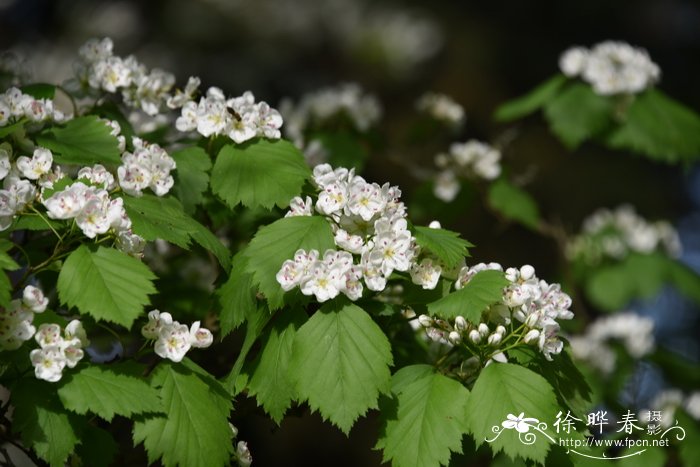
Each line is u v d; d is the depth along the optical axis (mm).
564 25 17297
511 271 3746
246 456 3770
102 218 3426
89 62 4547
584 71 6270
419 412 3488
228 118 4160
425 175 6930
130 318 3238
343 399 3371
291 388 3525
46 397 3346
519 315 3654
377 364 3420
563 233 8062
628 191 15805
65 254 3502
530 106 6379
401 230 3557
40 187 3729
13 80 4906
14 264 3240
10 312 3264
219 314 3969
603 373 7156
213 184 4066
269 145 4188
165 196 3980
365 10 16656
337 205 3607
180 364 3600
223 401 3623
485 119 16406
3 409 3691
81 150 3963
